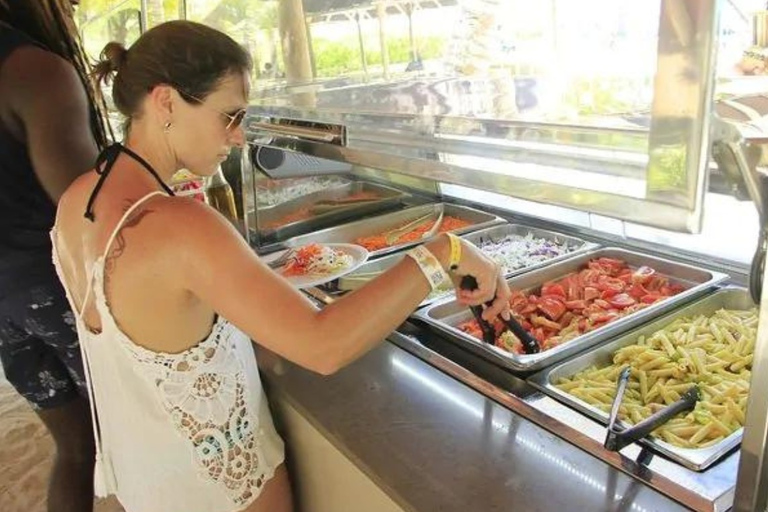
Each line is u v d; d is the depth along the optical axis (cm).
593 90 67
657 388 98
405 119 97
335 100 119
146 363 94
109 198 89
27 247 134
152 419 99
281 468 115
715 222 133
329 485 108
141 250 85
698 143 51
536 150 72
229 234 85
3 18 125
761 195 58
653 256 142
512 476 81
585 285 139
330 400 104
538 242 167
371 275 154
